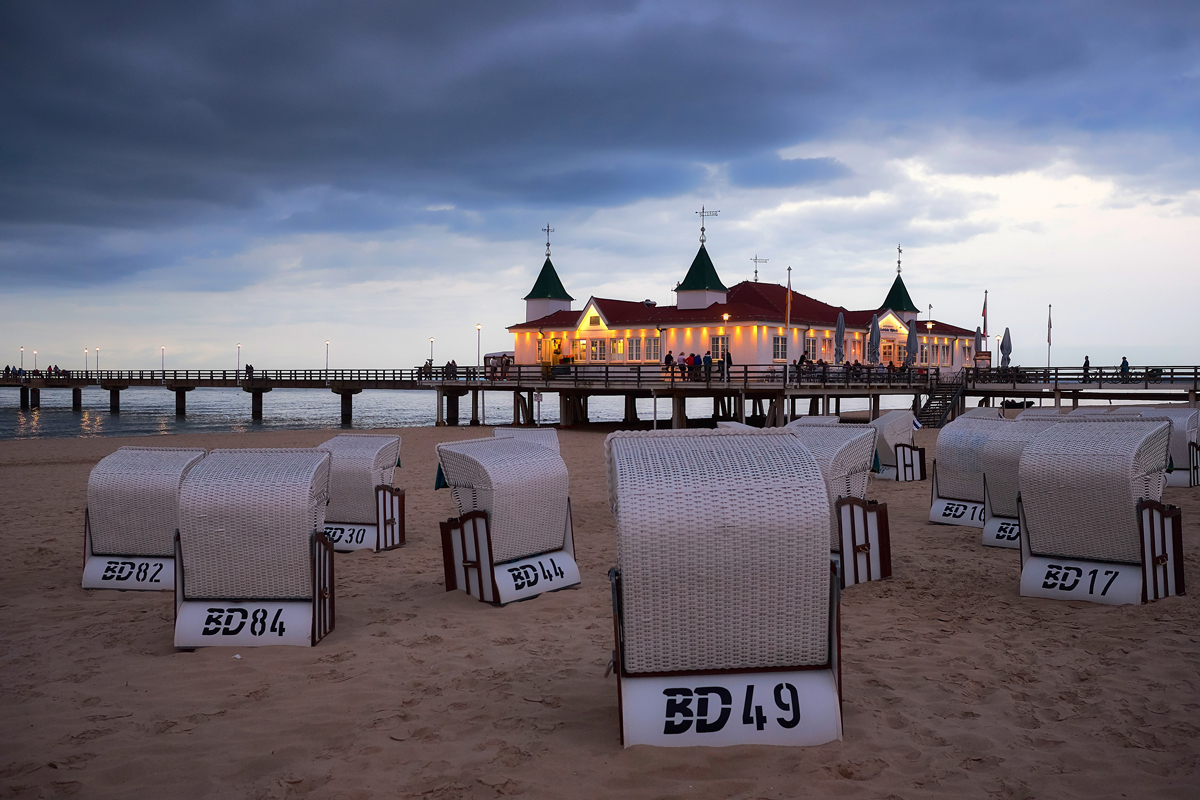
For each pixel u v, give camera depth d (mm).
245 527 6523
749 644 4621
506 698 5430
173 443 29547
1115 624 6867
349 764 4480
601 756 4496
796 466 4664
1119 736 4695
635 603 4531
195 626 6543
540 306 48906
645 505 4480
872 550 8703
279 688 5656
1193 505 13008
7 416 61750
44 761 4543
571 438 31250
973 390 42062
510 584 7945
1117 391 38531
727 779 4203
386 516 10633
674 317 41375
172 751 4668
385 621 7312
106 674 5961
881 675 5766
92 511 8531
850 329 45531
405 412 75188
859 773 4262
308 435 34750
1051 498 7875
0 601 8062
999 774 4258
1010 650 6297
